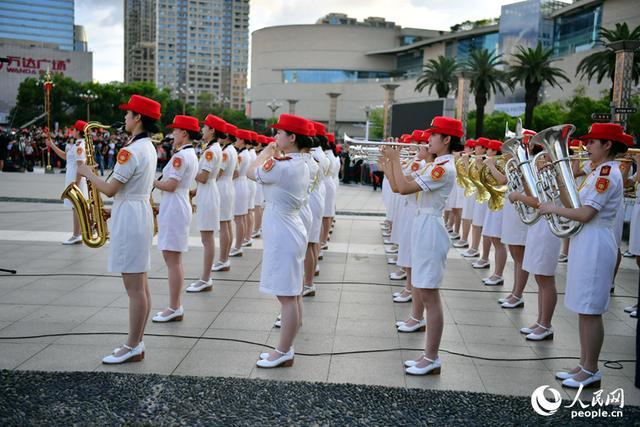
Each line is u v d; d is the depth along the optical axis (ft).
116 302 21.52
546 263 18.71
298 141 15.97
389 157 16.15
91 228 16.56
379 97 259.39
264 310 21.26
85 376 14.48
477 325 20.70
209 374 15.37
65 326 18.71
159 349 17.07
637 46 56.49
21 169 83.46
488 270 30.14
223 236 27.07
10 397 13.12
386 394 14.12
